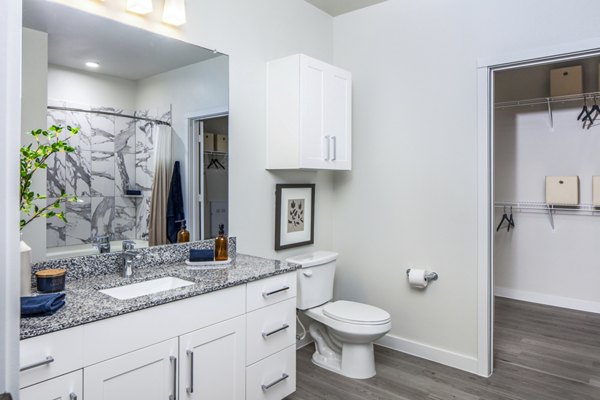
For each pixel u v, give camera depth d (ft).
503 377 8.71
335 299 11.47
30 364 3.92
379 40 10.44
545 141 13.93
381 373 8.91
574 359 9.62
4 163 1.82
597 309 13.06
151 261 7.09
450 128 9.27
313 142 8.92
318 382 8.50
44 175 5.74
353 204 11.05
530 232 14.32
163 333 5.14
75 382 4.28
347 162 9.95
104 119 6.42
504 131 14.75
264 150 9.22
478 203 8.86
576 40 7.66
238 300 6.19
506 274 14.88
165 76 7.23
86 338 4.37
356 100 10.93
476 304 8.89
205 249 7.43
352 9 10.83
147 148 7.01
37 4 5.66
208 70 7.93
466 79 9.02
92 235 6.28
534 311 13.29
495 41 8.62
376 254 10.59
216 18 8.05
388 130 10.32
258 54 8.98
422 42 9.69
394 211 10.23
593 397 7.87
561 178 13.32
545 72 13.82
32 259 5.60
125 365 4.74
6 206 1.83
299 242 10.18
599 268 13.02
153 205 7.11
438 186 9.48
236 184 8.56
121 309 4.66
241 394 6.27
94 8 6.26
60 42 5.90
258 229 9.11
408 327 10.01
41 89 5.71
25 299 4.52
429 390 8.14
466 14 9.01
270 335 6.80
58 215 5.89
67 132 5.98
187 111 7.59
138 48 6.82
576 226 13.43
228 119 8.34
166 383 5.20
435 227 9.53
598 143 12.94
